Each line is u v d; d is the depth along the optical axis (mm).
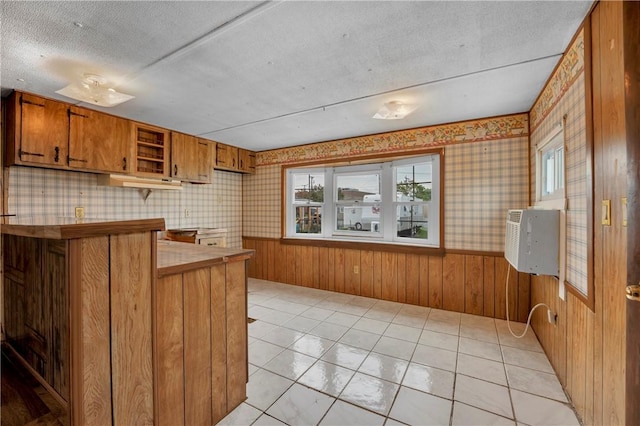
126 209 3445
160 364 1389
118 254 1229
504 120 3020
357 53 1853
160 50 1806
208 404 1608
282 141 4180
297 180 4691
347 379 2027
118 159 2977
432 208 3551
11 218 1818
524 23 1566
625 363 1111
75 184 2971
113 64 1969
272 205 4711
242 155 4609
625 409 1085
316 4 1412
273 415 1690
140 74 2115
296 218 4715
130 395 1272
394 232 3910
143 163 3318
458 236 3281
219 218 4633
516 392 1874
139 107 2766
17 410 1369
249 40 1710
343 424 1612
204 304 1604
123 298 1248
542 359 2279
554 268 2025
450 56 1890
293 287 4352
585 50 1515
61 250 1239
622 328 1176
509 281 3043
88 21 1518
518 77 2182
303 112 2939
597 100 1408
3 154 2443
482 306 3180
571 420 1627
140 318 1309
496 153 3061
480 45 1769
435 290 3432
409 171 3795
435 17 1513
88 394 1135
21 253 1633
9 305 1782
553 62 1970
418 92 2451
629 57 1051
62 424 1271
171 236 3391
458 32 1641
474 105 2750
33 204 2658
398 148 3609
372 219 4121
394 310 3377
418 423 1614
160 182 3420
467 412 1696
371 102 2674
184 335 1501
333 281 4141
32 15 1458
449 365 2197
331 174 4395
